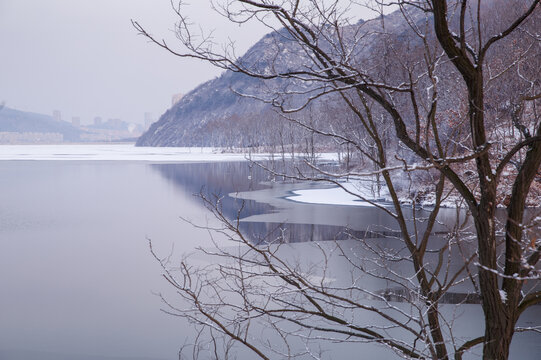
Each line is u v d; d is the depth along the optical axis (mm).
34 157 114875
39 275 18203
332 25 4223
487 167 3992
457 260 16719
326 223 27109
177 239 24016
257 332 11438
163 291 15719
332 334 11242
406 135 4090
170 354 11203
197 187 48469
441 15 3809
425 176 19828
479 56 3898
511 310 3879
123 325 13195
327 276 15398
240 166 78500
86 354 11586
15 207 36062
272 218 29297
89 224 28938
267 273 4668
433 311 4520
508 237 3977
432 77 3814
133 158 111188
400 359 10164
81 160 101375
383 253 5492
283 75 3973
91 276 17922
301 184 47688
